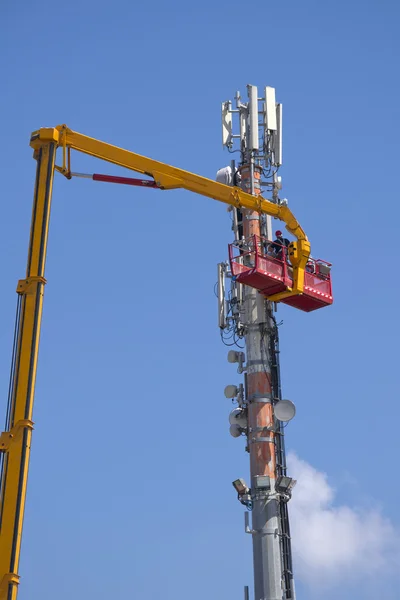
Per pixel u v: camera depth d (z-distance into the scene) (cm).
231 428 4922
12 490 3750
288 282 4891
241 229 5147
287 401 4778
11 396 3897
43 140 4416
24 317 4022
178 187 4794
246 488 4762
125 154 4678
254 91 5362
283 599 4588
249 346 4991
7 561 3641
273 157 5306
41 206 4269
